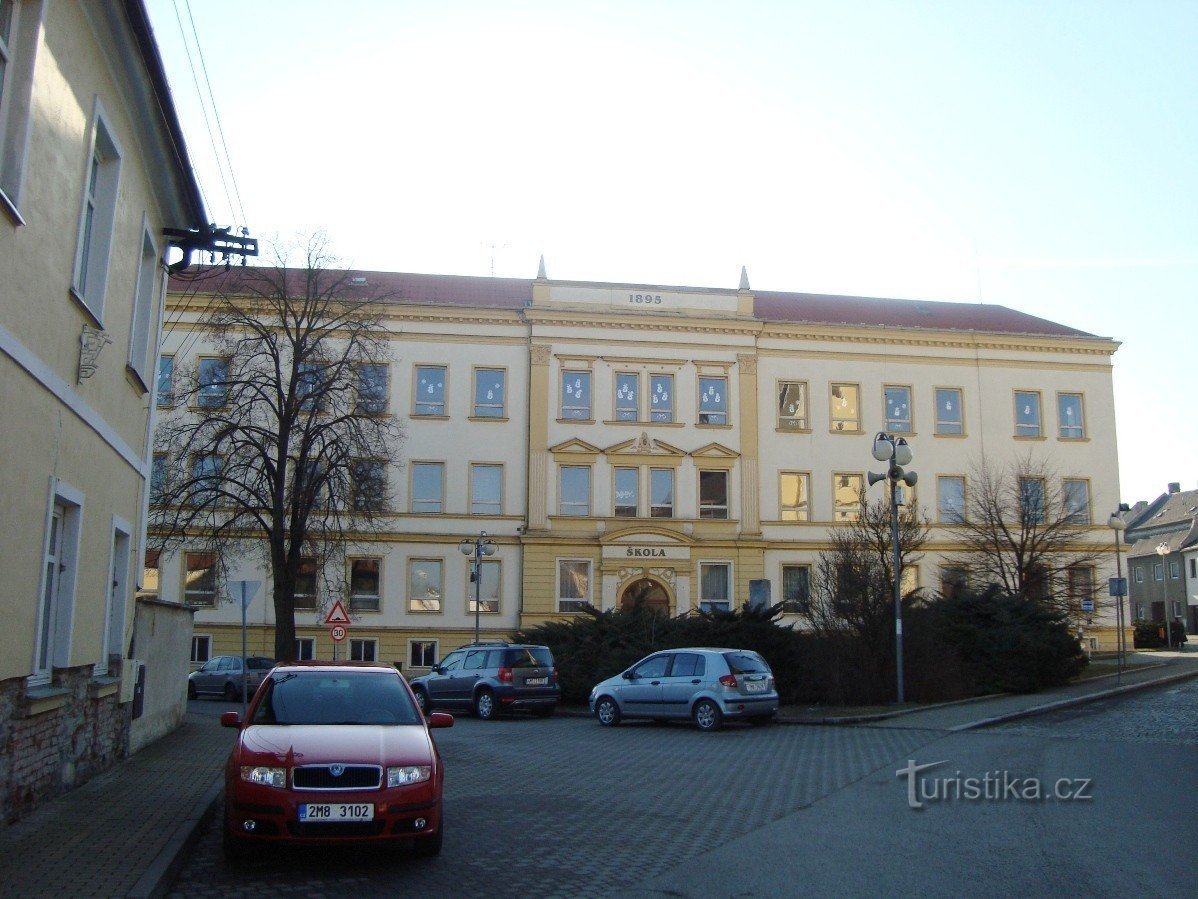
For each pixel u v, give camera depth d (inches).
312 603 1752.0
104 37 430.9
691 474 1838.1
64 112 393.1
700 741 768.9
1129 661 1589.6
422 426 1807.3
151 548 1549.0
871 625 1007.0
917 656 1007.6
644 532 1788.9
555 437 1815.9
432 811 339.9
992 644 1053.2
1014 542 1557.6
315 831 325.4
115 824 375.2
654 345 1861.5
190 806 417.7
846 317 2043.6
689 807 461.7
